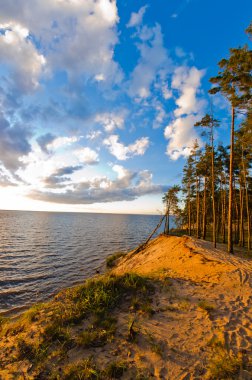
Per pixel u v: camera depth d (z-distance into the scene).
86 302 7.16
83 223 112.44
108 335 5.69
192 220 43.78
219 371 4.45
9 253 31.66
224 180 29.28
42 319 6.48
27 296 16.08
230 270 11.07
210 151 23.75
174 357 4.94
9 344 5.57
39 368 4.62
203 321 6.45
